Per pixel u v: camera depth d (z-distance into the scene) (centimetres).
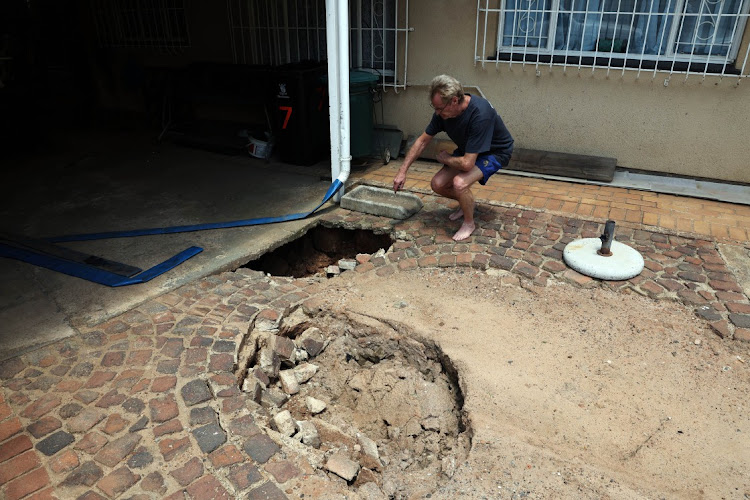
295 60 695
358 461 260
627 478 232
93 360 299
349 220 477
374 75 600
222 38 728
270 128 691
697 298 354
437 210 495
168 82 764
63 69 845
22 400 270
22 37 793
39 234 459
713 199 512
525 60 564
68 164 655
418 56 614
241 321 336
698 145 530
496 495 225
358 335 340
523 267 395
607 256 394
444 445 269
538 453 245
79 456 238
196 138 731
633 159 561
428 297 367
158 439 247
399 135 651
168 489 223
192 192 557
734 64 494
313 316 356
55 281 382
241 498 220
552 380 288
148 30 783
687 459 241
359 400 303
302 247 484
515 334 327
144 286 375
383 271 402
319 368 327
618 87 538
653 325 333
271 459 239
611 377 291
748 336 317
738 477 232
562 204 504
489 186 556
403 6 598
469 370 295
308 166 635
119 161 665
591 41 543
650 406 271
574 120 568
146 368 292
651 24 515
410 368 320
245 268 410
